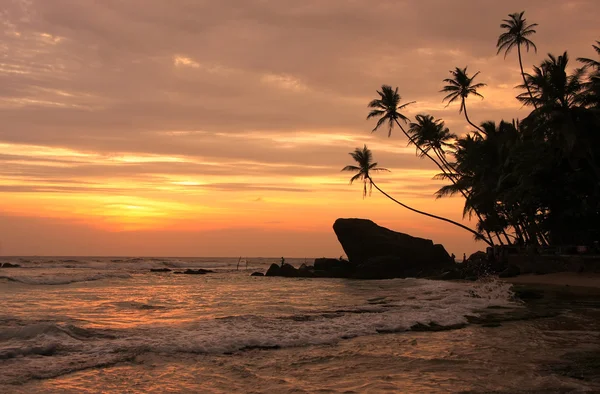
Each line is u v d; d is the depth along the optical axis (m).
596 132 32.56
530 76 35.81
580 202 34.84
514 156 35.16
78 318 13.42
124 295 22.30
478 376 7.24
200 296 22.64
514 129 40.00
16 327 10.52
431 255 50.62
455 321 13.08
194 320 13.02
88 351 8.64
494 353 8.97
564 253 34.25
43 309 15.72
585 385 6.70
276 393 6.42
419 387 6.65
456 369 7.71
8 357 8.05
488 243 45.72
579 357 8.58
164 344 9.27
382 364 8.09
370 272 47.53
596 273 30.19
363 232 51.50
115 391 6.52
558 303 17.91
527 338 10.59
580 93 32.16
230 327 11.36
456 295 21.47
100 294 22.58
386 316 13.68
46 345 8.81
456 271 39.88
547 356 8.68
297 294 24.38
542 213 38.91
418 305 16.95
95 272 47.22
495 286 27.44
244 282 38.53
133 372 7.45
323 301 19.81
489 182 40.56
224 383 6.94
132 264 78.56
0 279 30.00
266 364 8.10
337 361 8.34
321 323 12.19
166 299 20.59
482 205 42.22
